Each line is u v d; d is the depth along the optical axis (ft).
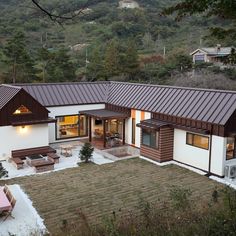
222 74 129.29
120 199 46.73
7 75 126.93
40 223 39.52
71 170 59.67
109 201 46.01
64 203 45.32
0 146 64.49
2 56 123.75
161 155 63.82
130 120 75.56
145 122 66.54
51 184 52.60
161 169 60.44
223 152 56.08
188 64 141.08
